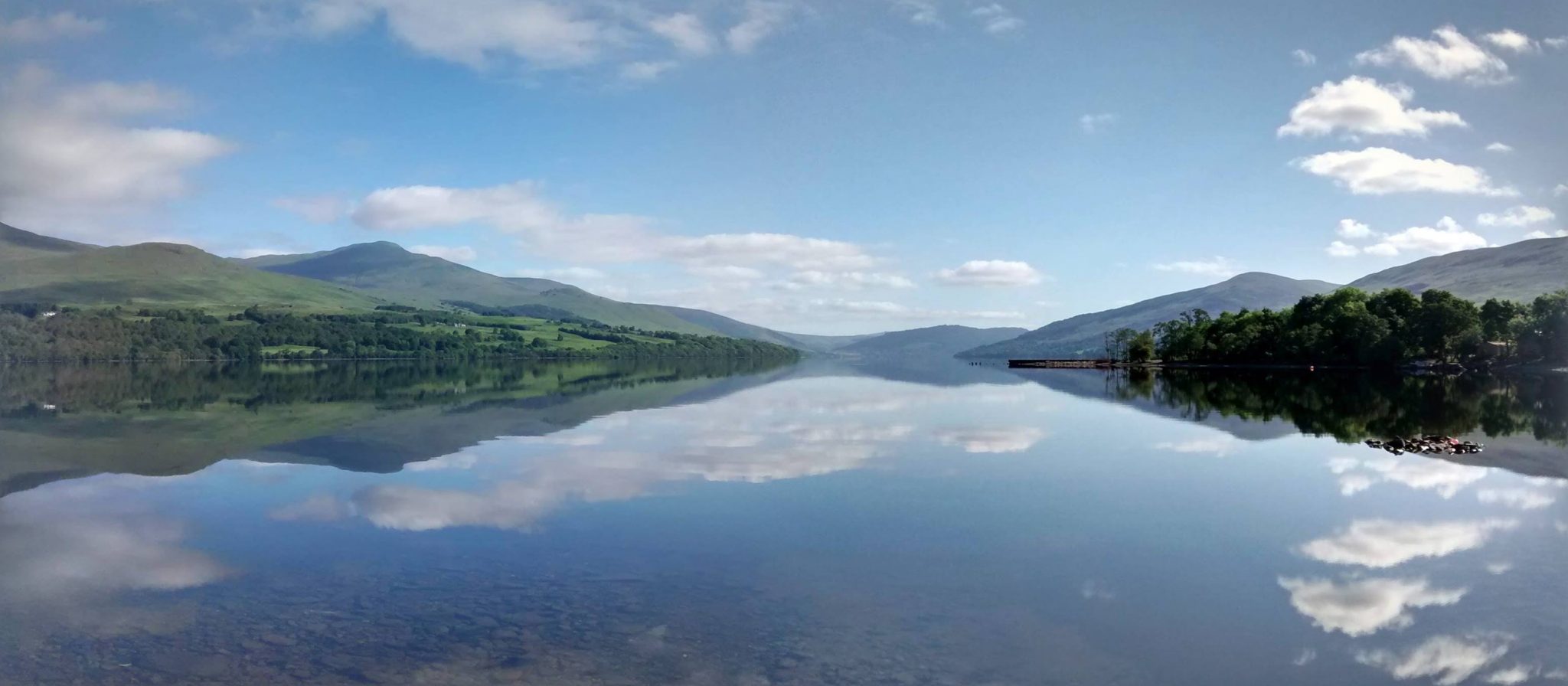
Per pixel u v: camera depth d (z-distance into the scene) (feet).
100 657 52.80
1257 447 148.66
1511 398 271.49
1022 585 66.54
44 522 90.48
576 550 76.59
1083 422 193.88
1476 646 53.72
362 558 74.59
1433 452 140.56
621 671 49.90
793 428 179.83
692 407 240.94
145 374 511.81
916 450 143.74
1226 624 57.82
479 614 59.67
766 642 54.24
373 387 353.72
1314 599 63.10
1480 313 485.97
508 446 149.59
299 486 110.52
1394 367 501.56
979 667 50.52
